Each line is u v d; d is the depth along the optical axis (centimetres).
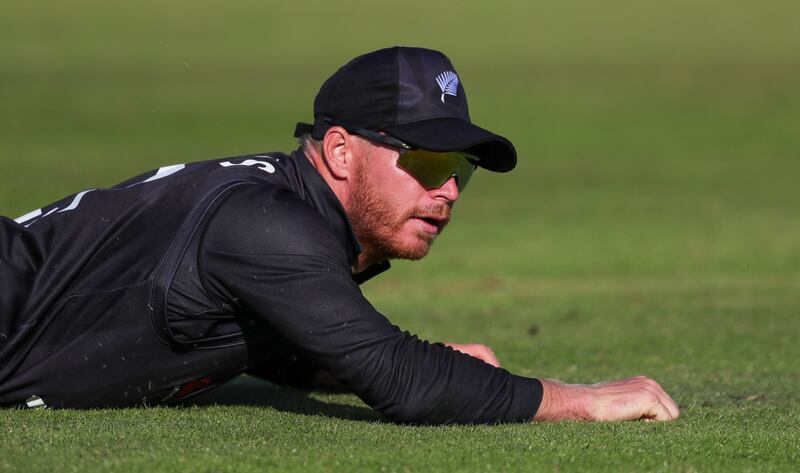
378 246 1366
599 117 8638
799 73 10581
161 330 1319
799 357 2275
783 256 4128
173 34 13150
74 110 8175
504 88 9956
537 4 15438
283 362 1628
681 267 3916
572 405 1342
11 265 1351
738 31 13550
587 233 4681
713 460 1182
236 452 1164
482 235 4644
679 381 1961
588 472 1122
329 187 1345
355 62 1345
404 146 1311
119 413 1365
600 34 13500
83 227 1366
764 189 6072
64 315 1348
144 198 1366
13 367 1340
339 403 1561
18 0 14562
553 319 2844
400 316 2881
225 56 11788
